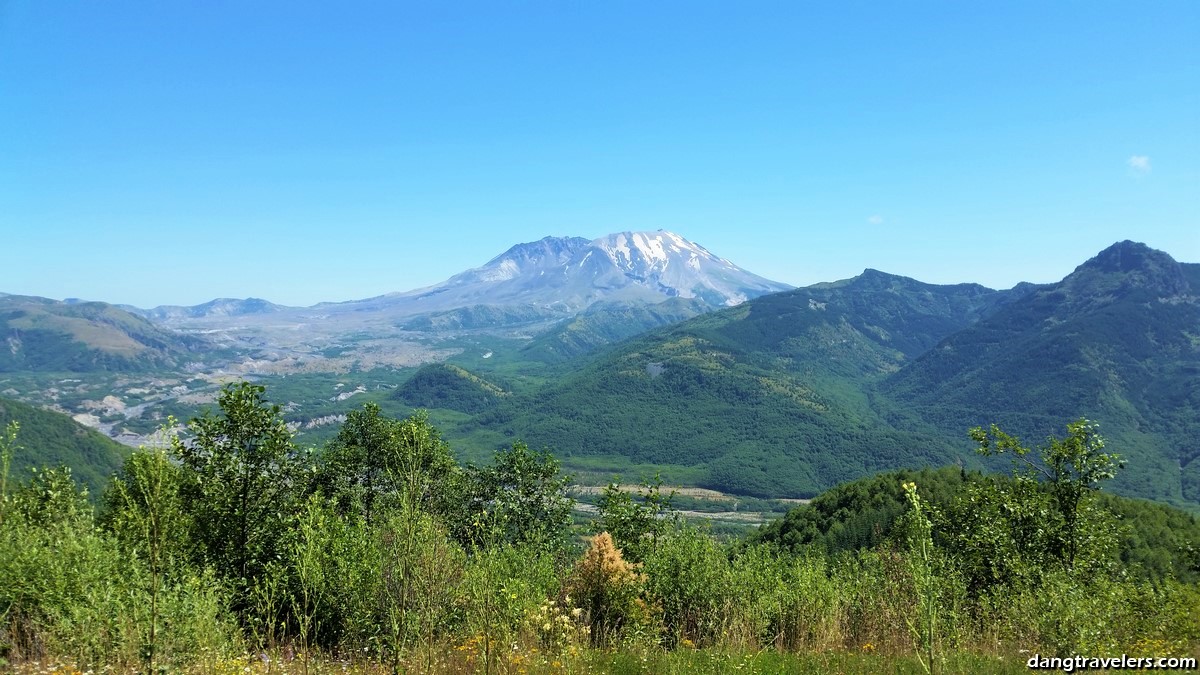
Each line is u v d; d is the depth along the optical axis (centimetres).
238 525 1288
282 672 852
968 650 1052
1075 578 1470
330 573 979
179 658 804
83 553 926
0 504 912
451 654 909
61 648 815
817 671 1007
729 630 1262
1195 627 1127
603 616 1341
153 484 775
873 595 1385
